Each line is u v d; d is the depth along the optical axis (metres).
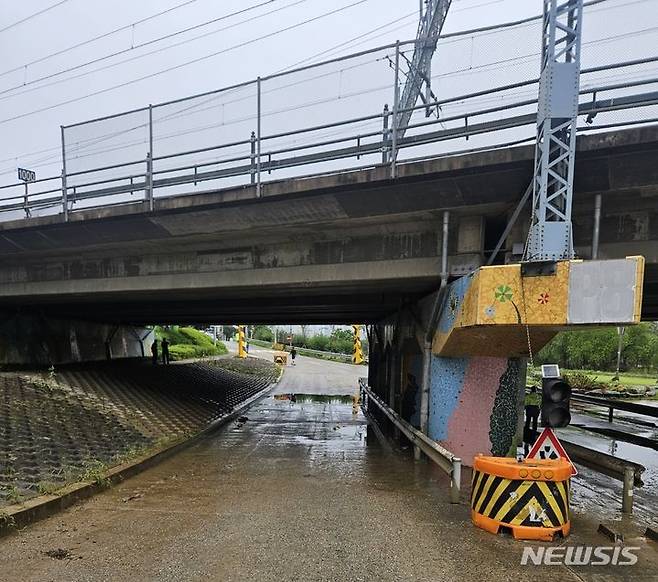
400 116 9.09
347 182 8.62
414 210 8.65
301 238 10.36
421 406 9.95
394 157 8.23
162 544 5.10
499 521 5.55
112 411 12.06
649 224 7.37
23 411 10.19
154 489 7.33
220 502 6.69
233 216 9.99
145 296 14.23
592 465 7.61
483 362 9.02
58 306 18.28
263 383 28.41
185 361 30.20
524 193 7.75
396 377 13.05
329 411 18.27
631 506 6.65
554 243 6.49
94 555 4.79
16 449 7.94
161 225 10.84
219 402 18.20
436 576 4.49
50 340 19.28
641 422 17.62
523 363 9.32
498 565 4.75
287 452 10.55
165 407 14.52
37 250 13.21
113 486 7.42
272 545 5.14
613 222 7.59
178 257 12.05
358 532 5.57
